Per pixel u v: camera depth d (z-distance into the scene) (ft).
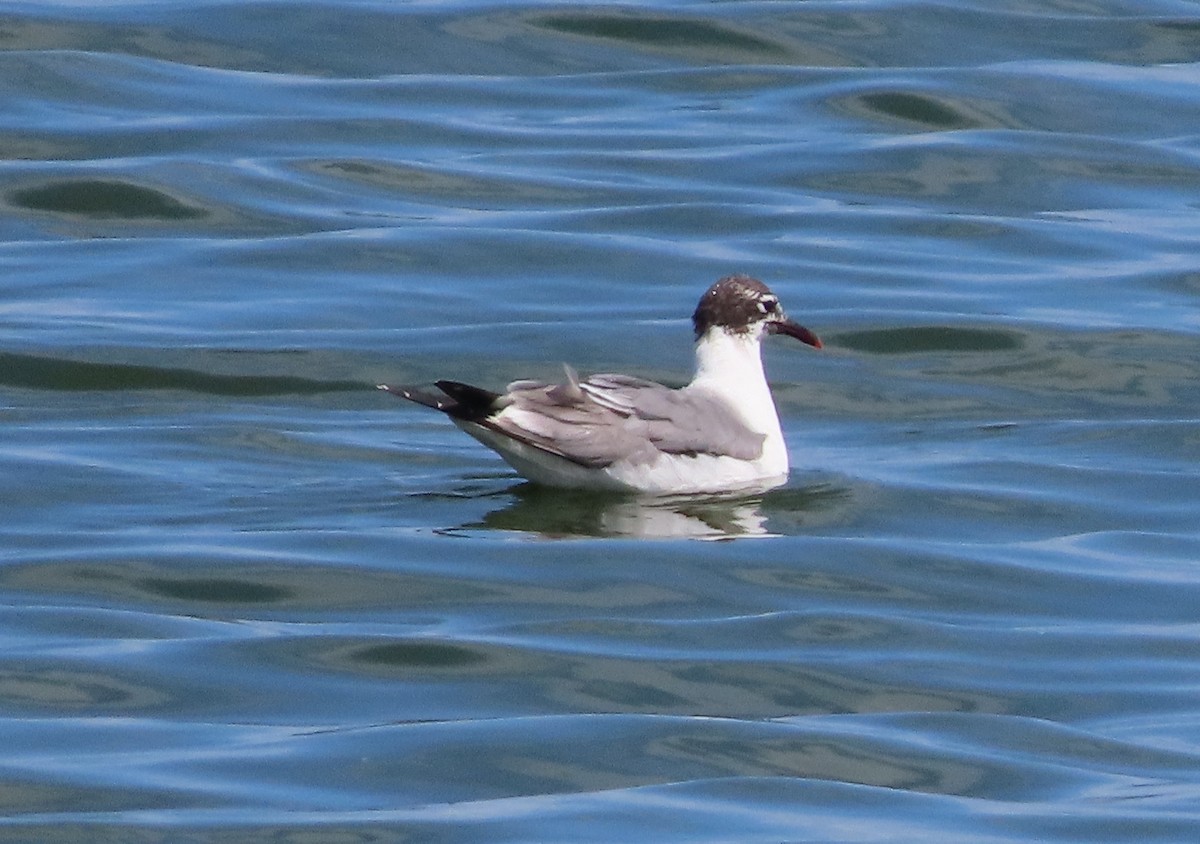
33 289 70.74
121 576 48.60
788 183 82.48
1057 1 99.96
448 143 85.30
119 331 66.85
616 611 47.62
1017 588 49.62
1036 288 73.10
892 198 81.56
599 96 90.63
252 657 44.57
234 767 39.50
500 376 65.31
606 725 41.78
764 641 46.26
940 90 90.17
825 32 96.07
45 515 52.47
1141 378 66.08
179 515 52.70
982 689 44.14
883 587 49.39
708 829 37.35
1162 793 38.99
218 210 78.13
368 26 94.94
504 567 49.62
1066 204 81.46
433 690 43.42
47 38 91.56
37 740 40.50
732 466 55.26
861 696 43.70
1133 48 95.71
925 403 64.54
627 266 74.23
